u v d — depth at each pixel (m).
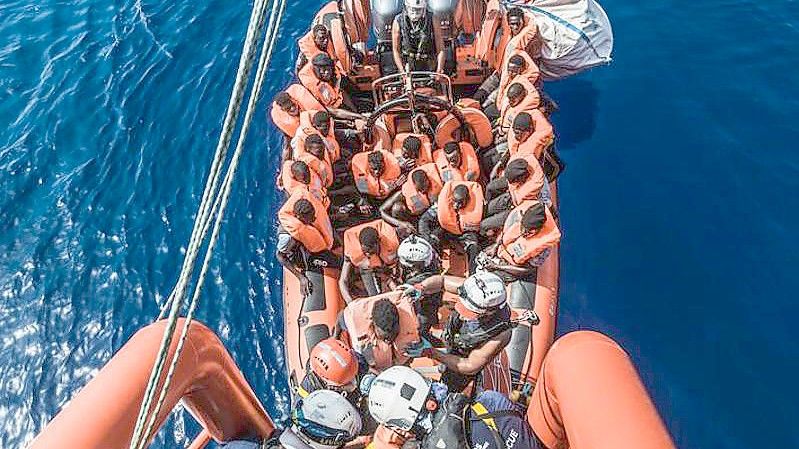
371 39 11.30
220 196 2.53
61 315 8.41
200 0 12.21
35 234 9.21
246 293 8.30
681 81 10.18
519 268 7.04
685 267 8.11
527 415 3.02
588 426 2.17
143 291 8.55
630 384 2.27
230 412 3.16
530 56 9.72
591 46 9.80
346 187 8.38
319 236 7.22
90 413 2.22
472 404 2.99
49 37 11.83
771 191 8.75
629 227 8.53
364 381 3.97
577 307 7.85
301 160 7.75
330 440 3.11
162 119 10.49
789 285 7.85
